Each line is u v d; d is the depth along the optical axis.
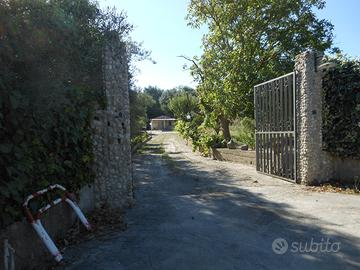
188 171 13.84
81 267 4.52
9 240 4.08
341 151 9.33
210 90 21.17
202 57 21.69
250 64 19.62
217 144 19.70
